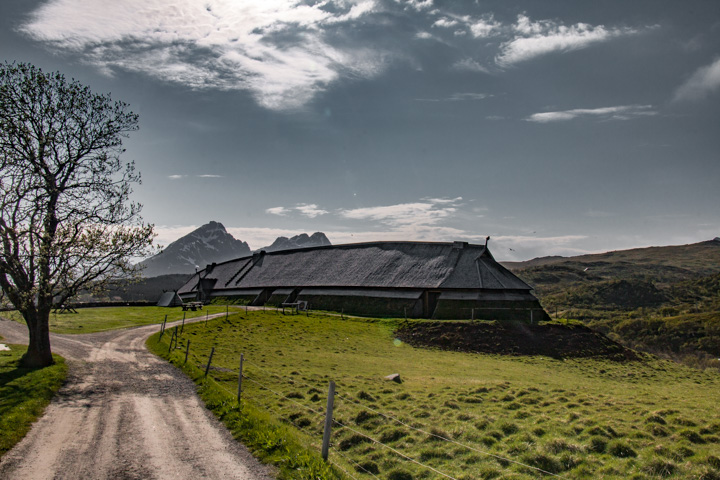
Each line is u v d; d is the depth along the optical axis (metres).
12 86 34.03
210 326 60.56
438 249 88.31
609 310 171.38
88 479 14.09
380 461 16.78
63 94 35.50
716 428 18.78
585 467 15.74
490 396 27.55
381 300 82.69
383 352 51.47
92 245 33.38
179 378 30.31
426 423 21.19
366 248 100.62
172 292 109.94
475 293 75.25
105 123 37.22
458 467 16.23
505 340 58.28
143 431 18.94
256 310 83.62
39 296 32.81
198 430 19.20
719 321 111.56
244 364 36.50
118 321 70.69
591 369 49.25
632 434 18.53
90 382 28.47
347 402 25.11
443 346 57.81
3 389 24.81
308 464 14.88
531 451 17.06
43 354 33.19
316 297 91.81
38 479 13.99
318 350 48.97
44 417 20.69
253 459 16.05
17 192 32.22
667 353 104.44
